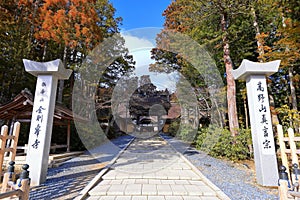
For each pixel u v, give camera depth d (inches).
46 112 140.2
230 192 115.2
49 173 160.6
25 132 267.0
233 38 282.7
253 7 254.8
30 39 341.1
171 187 125.2
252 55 309.7
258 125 135.8
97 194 113.4
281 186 83.0
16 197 81.8
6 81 322.0
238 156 209.3
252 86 142.0
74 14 323.9
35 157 132.4
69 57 380.2
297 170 98.6
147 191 117.2
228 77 263.0
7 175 89.4
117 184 130.6
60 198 104.9
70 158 235.9
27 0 343.0
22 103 211.6
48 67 143.6
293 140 116.3
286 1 186.9
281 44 208.7
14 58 308.0
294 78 242.8
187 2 274.8
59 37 324.2
